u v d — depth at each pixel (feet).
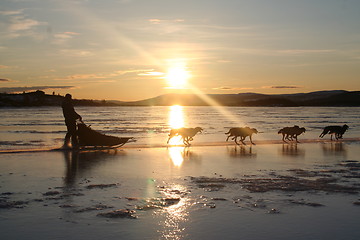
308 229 21.68
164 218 23.56
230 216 24.06
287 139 82.28
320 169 41.91
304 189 31.65
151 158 50.34
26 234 20.56
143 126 133.90
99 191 30.60
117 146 64.13
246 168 42.47
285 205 26.68
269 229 21.66
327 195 29.63
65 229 21.38
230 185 33.14
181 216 23.99
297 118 219.20
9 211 24.75
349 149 62.28
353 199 28.43
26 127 120.88
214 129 116.37
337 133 79.25
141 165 44.29
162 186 32.65
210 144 69.05
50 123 146.92
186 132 66.33
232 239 20.08
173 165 44.42
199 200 27.94
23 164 44.09
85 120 187.42
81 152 56.34
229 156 52.80
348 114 300.20
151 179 35.78
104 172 39.37
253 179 35.91
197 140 79.15
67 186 32.37
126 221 22.89
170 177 36.81
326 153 56.70
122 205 26.43
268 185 33.17
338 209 25.77
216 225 22.30
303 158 51.03
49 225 22.06
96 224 22.30
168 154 54.75
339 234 20.90
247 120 192.44
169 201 27.58
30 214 24.13
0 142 71.31
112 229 21.44
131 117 237.86
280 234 20.86
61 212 24.63
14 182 33.83
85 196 28.89
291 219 23.52
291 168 42.60
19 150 57.26
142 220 23.13
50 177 36.35
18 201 27.17
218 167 43.14
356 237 20.45
